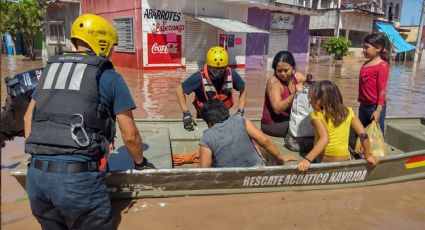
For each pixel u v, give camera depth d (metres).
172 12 15.96
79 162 2.25
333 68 19.62
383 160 3.51
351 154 3.96
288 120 4.55
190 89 4.34
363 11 26.00
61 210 2.29
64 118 2.24
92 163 2.32
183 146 4.64
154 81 12.20
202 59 17.70
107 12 17.25
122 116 2.43
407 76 16.03
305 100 4.03
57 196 2.24
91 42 2.47
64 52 2.50
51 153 2.22
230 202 3.17
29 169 2.31
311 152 3.33
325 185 3.47
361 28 27.89
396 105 9.11
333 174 3.42
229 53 18.64
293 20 22.45
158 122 4.99
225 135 3.21
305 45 23.92
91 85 2.29
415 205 3.24
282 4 20.17
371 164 3.49
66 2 19.70
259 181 3.28
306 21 23.48
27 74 3.13
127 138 2.56
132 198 3.13
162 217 2.92
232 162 3.24
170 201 3.15
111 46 2.60
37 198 2.32
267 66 20.36
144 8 15.16
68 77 2.30
